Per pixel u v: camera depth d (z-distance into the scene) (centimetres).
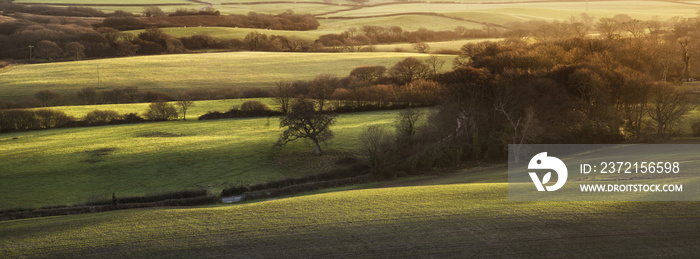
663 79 10600
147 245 3041
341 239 2988
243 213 3675
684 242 2678
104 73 14862
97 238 3212
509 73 8444
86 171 6775
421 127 7462
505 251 2712
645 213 3089
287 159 7181
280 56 17500
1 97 11962
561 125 7119
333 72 14588
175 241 3086
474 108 7244
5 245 3166
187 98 11144
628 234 2811
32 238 3294
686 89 9638
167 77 14538
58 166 6962
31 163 7100
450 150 6569
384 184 5744
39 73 14800
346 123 8975
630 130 7550
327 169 6675
